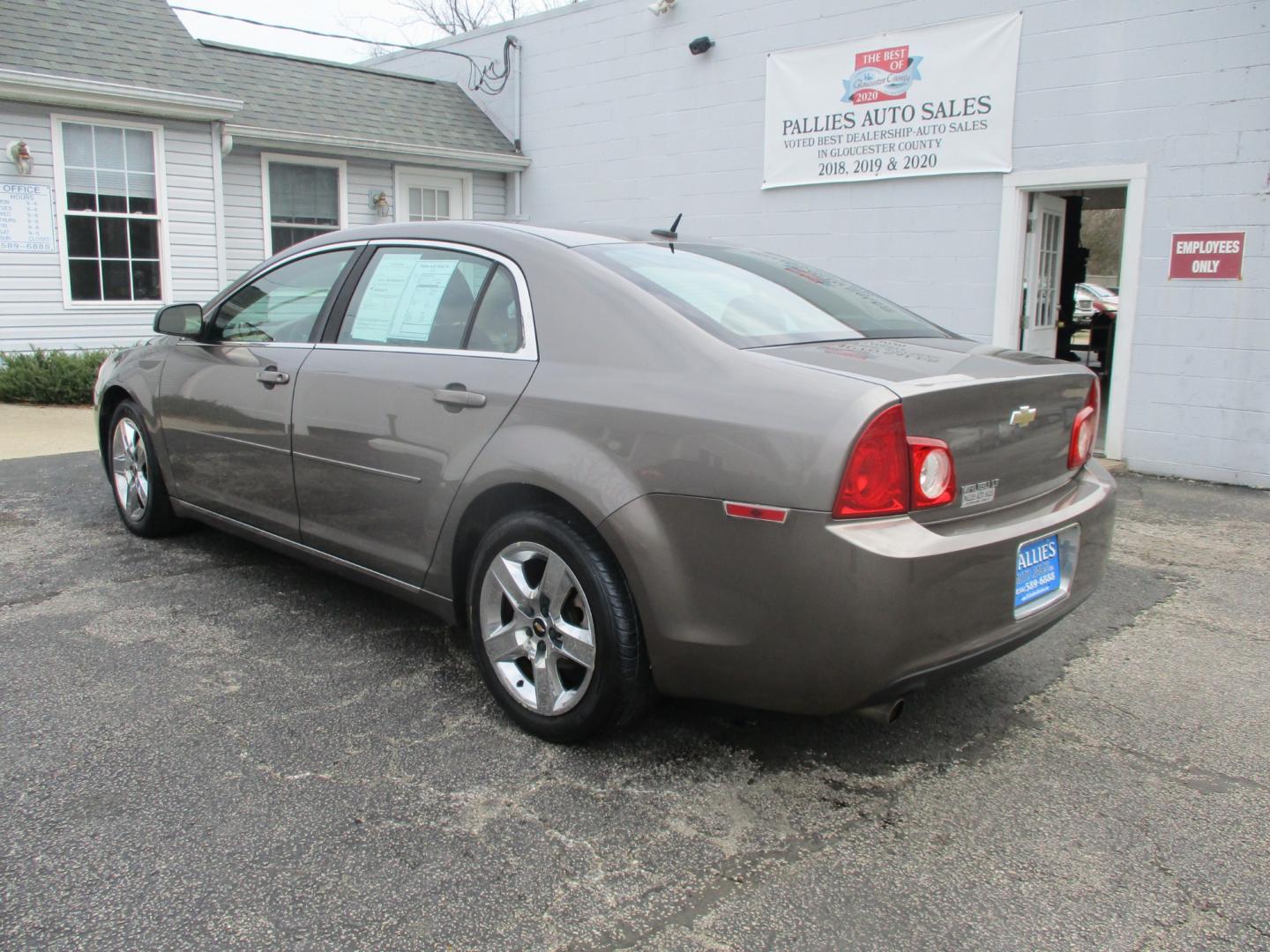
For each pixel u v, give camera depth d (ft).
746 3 31.86
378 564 11.21
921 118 27.81
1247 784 9.17
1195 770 9.43
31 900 6.98
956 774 9.23
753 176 32.50
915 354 9.23
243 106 36.40
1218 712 10.72
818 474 7.59
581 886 7.34
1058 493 9.69
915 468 7.82
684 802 8.57
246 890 7.16
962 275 27.63
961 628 8.13
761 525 7.83
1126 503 21.20
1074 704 10.87
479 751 9.37
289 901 7.06
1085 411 10.02
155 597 13.42
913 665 7.88
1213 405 23.48
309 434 11.73
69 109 31.27
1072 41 24.71
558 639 9.29
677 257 10.75
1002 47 25.94
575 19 38.11
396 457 10.64
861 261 29.84
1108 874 7.69
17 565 14.66
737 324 9.31
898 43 27.99
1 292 30.89
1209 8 22.50
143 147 33.17
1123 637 12.97
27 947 6.50
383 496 10.91
